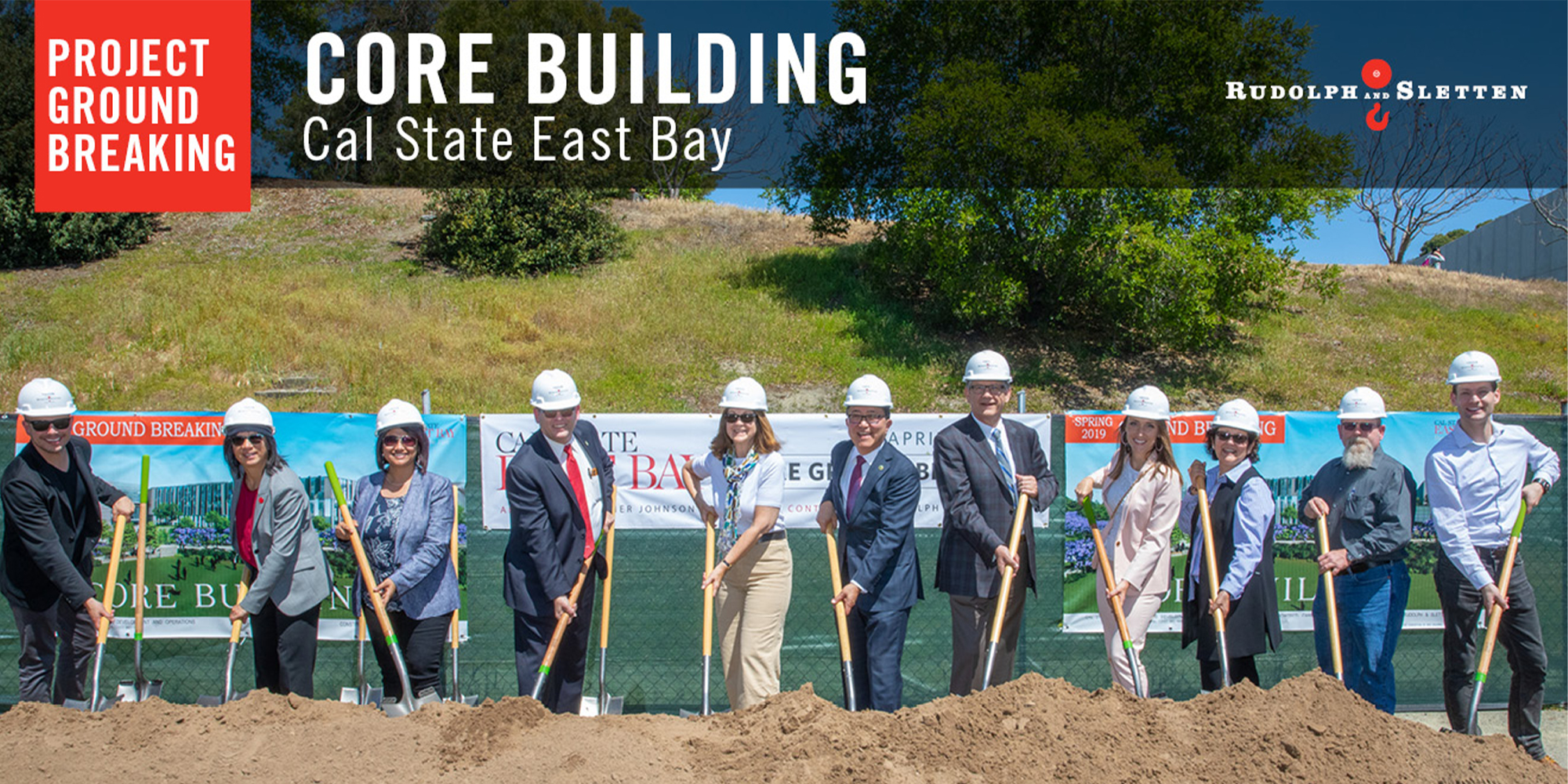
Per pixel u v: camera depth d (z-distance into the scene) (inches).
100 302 569.6
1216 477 202.4
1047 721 157.8
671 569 226.1
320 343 514.9
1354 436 194.9
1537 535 238.7
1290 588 232.8
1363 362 619.8
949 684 233.9
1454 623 197.9
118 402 454.0
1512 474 196.7
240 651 223.9
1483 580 188.5
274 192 856.9
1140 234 539.5
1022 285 575.8
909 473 189.0
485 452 221.9
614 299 611.5
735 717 167.2
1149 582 194.1
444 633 190.5
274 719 161.0
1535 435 238.5
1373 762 150.5
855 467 193.0
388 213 809.5
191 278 613.3
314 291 593.3
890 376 527.8
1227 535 194.1
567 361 520.4
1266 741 153.3
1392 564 193.5
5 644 225.8
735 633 195.3
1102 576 199.3
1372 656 191.3
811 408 483.2
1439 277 835.4
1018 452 205.3
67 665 204.4
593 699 199.8
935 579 204.8
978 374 200.4
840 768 147.5
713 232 810.8
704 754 154.3
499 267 676.1
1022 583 202.8
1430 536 235.0
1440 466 198.1
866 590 187.2
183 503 220.5
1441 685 237.5
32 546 189.3
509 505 187.5
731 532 193.6
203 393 466.6
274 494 182.7
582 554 192.1
